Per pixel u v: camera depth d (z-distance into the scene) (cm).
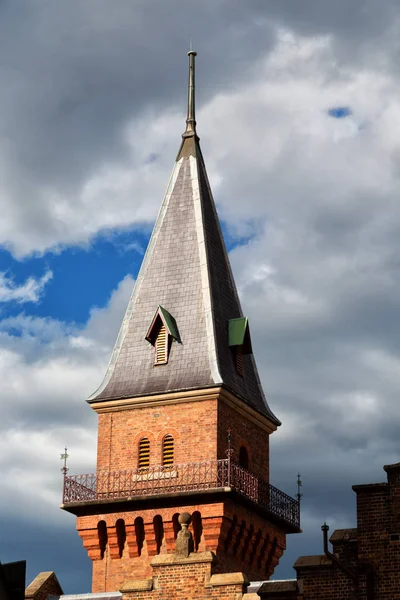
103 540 7625
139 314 8225
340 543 5016
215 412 7706
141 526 7569
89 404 7975
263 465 8050
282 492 7862
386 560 4888
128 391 7925
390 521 4916
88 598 6331
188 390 7762
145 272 8356
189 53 8906
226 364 7956
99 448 7881
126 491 7681
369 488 4972
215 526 7394
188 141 8712
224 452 7694
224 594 5244
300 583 4959
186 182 8569
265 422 8094
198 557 5328
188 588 5297
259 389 8181
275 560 7825
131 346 8125
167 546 7494
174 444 7725
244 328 8094
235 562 7531
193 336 8025
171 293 8225
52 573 6512
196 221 8412
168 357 7988
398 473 4953
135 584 5356
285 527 7850
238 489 7494
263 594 5000
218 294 8225
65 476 7750
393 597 4847
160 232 8450
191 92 8831
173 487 7588
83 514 7681
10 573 4631
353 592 4894
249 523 7581
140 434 7825
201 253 8294
